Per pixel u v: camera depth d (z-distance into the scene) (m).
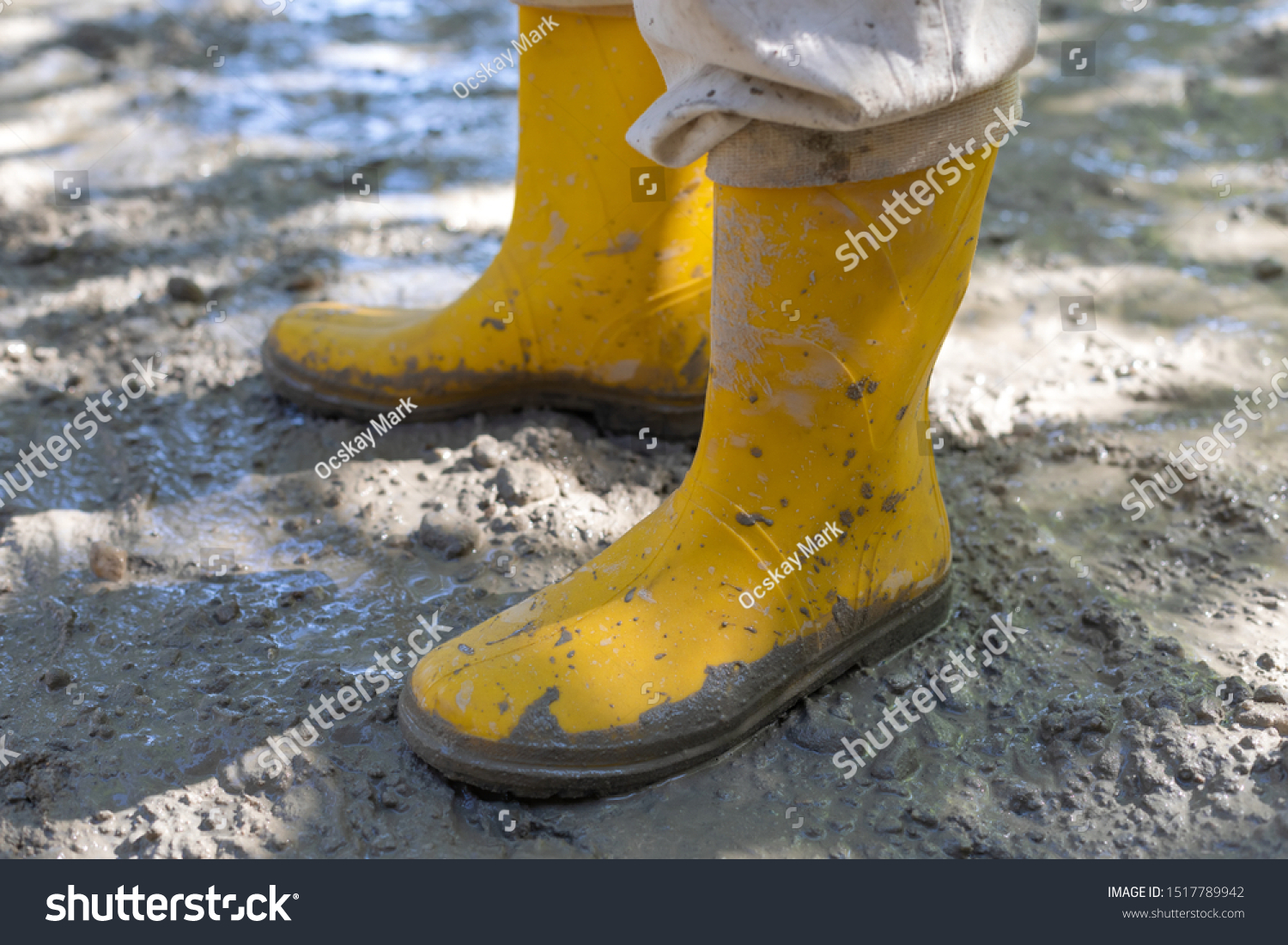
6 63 3.21
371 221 2.46
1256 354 1.95
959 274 1.16
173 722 1.25
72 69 3.21
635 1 1.04
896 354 1.14
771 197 1.06
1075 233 2.39
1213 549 1.50
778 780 1.17
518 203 1.70
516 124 2.95
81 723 1.24
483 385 1.77
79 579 1.49
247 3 3.72
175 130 2.87
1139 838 1.08
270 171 2.68
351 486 1.67
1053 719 1.20
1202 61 3.14
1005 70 1.04
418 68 3.30
